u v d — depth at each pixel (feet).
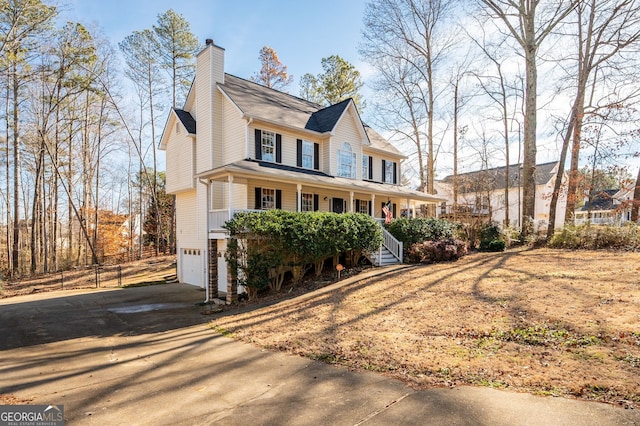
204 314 35.96
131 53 100.22
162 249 112.68
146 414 14.24
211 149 55.26
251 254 40.04
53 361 22.50
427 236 58.29
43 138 83.87
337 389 15.47
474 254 56.49
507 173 93.97
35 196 85.30
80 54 80.64
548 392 13.38
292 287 42.52
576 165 62.85
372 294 33.71
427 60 87.15
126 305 42.83
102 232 111.55
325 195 63.00
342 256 53.06
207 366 19.98
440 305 27.27
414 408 13.02
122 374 19.47
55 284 67.26
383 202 76.43
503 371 15.67
